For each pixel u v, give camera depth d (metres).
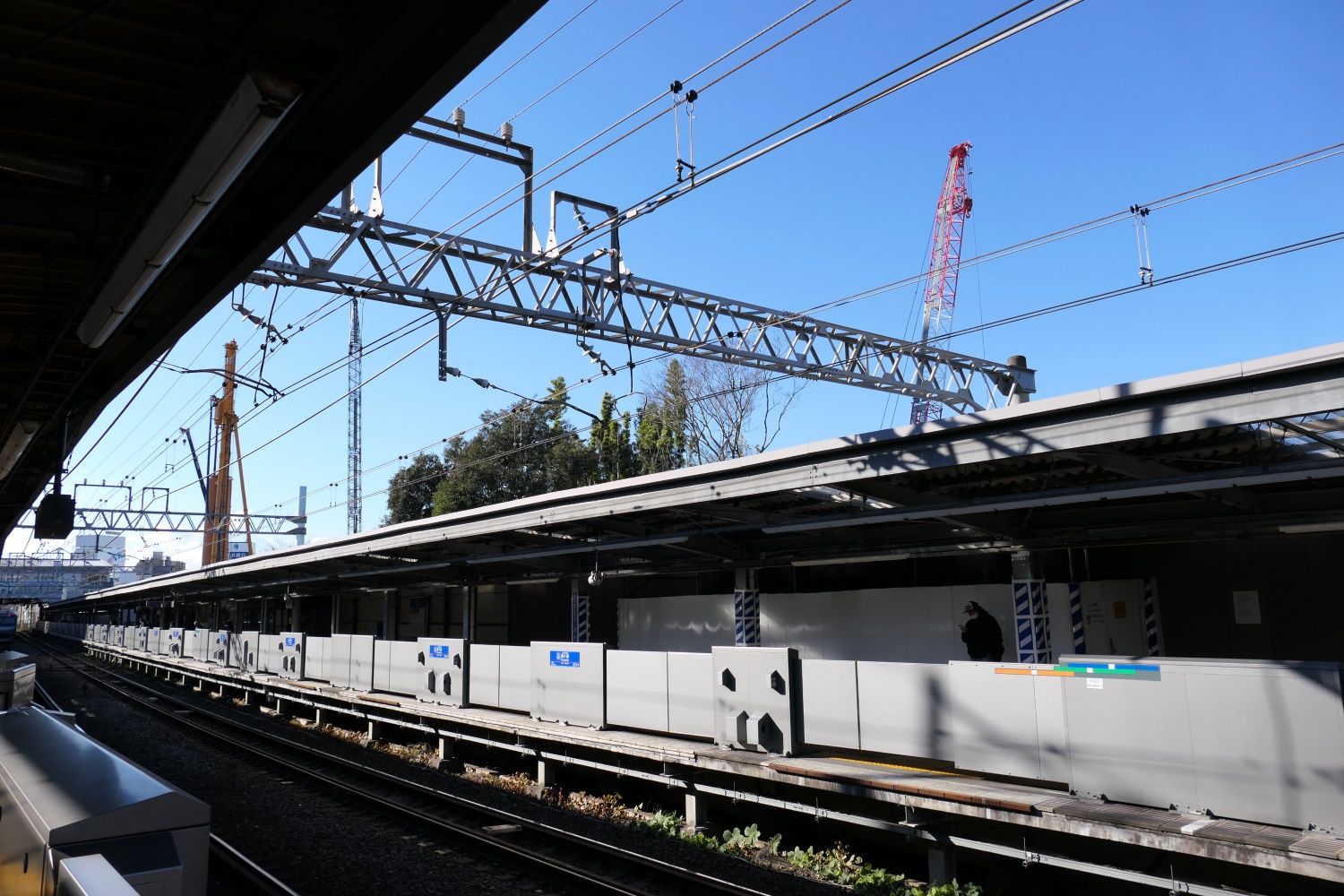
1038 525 11.06
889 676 9.19
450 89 4.80
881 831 9.05
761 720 10.09
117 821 3.23
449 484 40.34
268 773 13.74
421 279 12.20
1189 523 9.79
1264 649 10.91
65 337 9.84
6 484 17.86
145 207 6.23
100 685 30.58
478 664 15.35
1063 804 7.25
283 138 5.55
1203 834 6.27
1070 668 7.70
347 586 25.33
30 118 5.63
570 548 14.85
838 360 19.77
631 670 12.12
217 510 45.31
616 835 9.89
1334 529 9.08
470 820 10.44
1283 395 6.25
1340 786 6.13
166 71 5.25
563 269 13.69
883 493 10.13
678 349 16.09
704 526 13.67
